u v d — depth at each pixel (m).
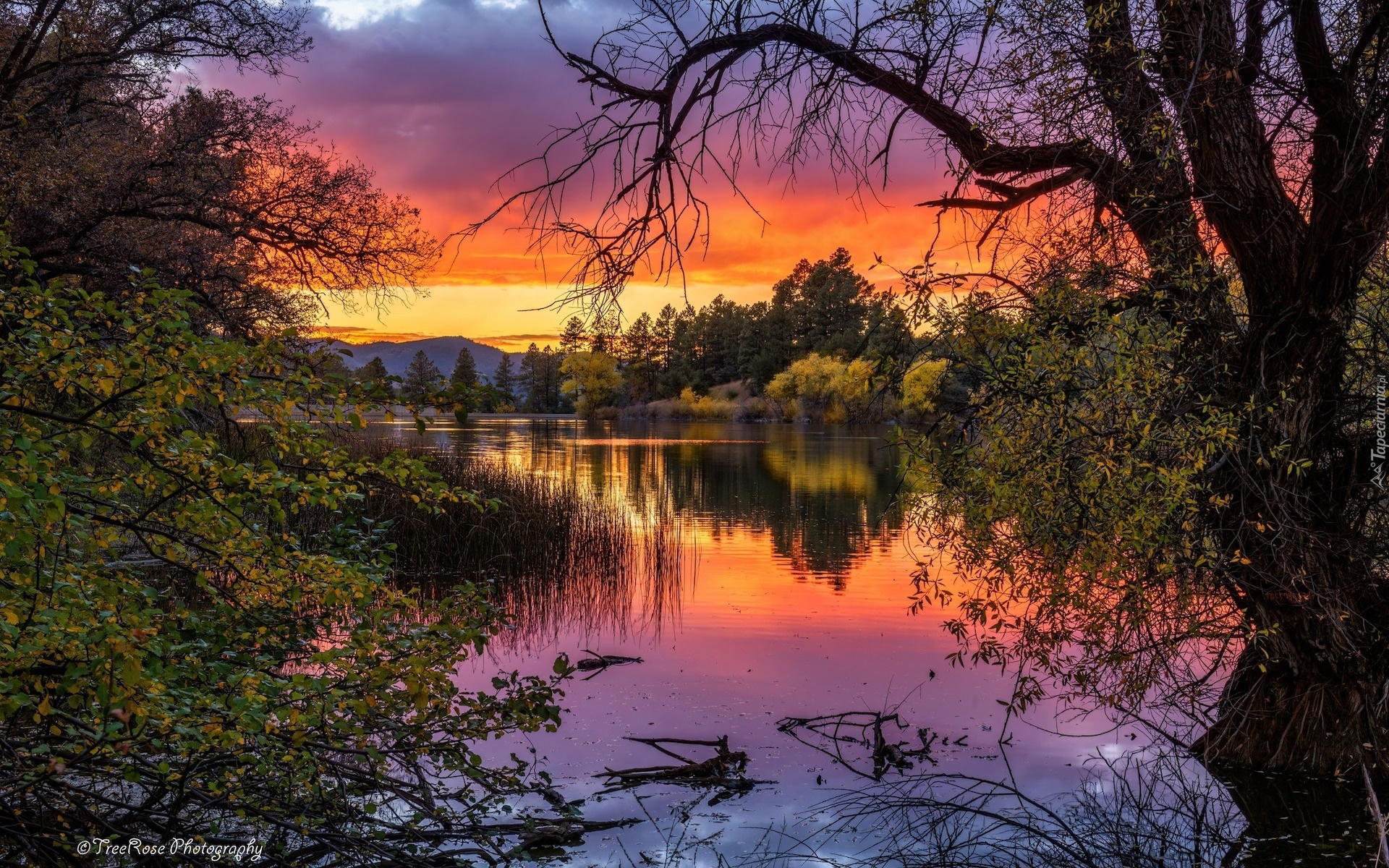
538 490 15.48
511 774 5.17
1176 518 4.57
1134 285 5.05
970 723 6.87
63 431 3.13
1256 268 5.00
